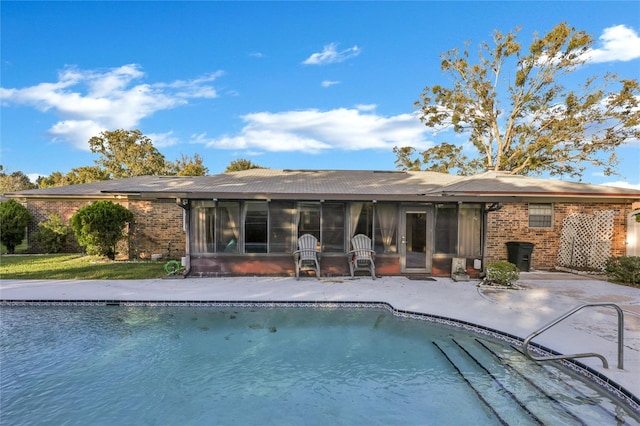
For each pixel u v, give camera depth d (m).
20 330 6.71
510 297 8.56
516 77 23.00
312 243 10.90
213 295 8.47
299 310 7.92
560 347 5.37
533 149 22.03
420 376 5.12
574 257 12.80
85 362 5.47
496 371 5.13
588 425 3.83
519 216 13.42
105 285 9.52
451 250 11.28
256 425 3.96
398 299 8.28
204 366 5.38
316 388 4.79
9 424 3.93
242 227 11.02
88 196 15.46
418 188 11.47
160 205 15.19
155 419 4.06
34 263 13.47
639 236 12.55
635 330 6.15
